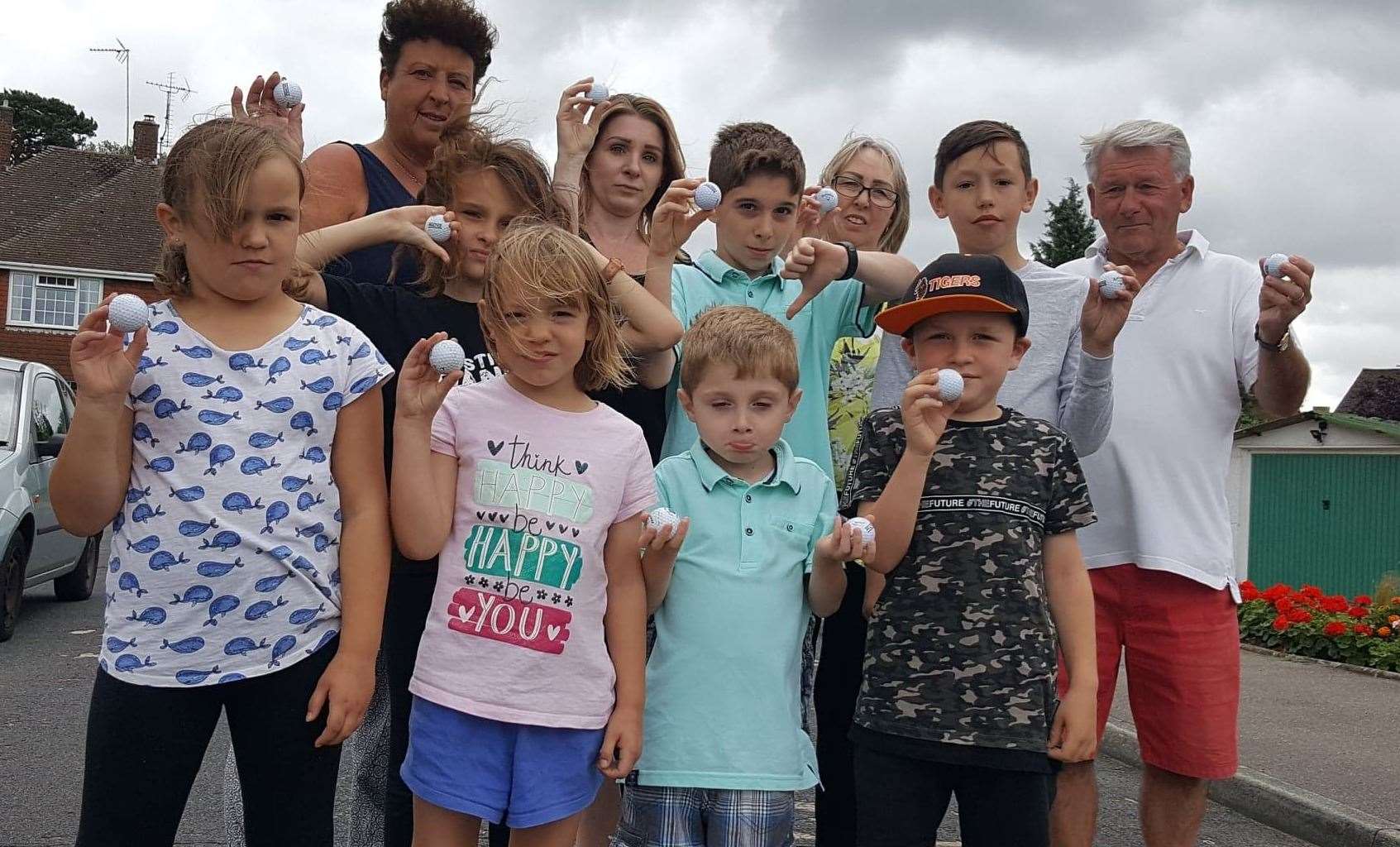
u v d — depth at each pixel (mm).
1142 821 3809
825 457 3518
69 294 31484
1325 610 10078
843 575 2928
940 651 2787
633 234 3955
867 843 2777
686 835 2770
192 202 2275
